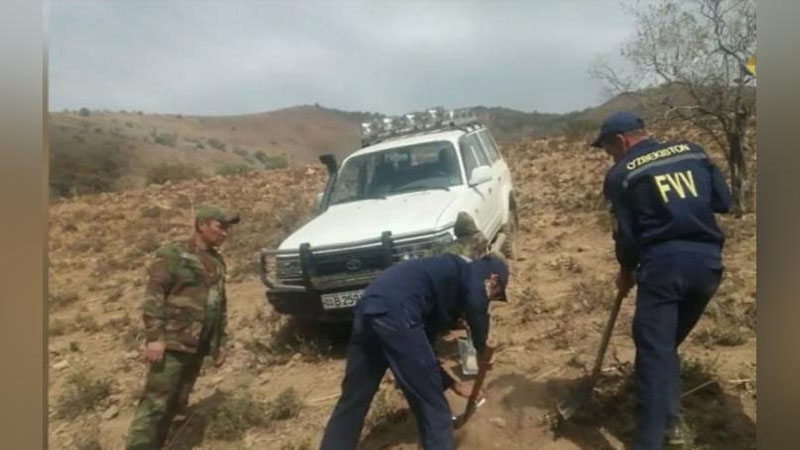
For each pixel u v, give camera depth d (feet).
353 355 11.68
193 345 13.55
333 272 17.48
